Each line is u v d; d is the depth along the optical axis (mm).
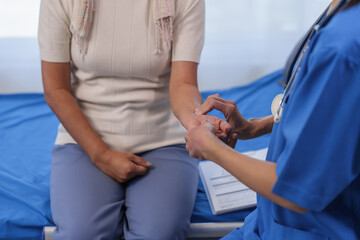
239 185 1585
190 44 1422
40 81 2857
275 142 922
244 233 1114
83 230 1265
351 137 720
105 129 1476
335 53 706
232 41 2857
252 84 2615
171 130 1528
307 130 734
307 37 942
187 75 1425
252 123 1252
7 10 2682
